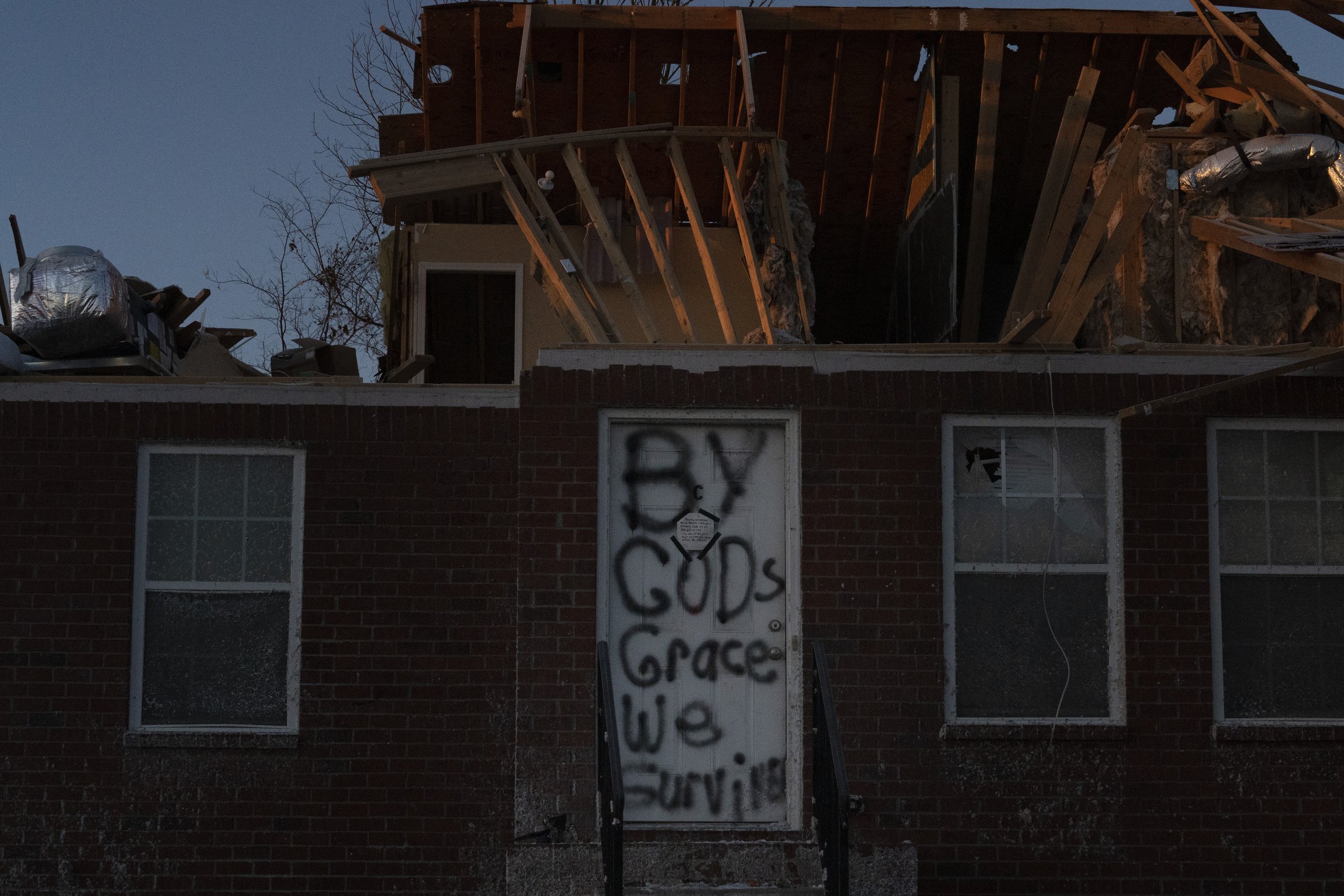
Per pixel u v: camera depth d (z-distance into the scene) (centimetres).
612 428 759
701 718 745
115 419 779
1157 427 776
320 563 777
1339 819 753
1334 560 779
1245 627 775
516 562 782
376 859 757
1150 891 743
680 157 1003
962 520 770
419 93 1234
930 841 740
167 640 775
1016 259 1342
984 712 760
